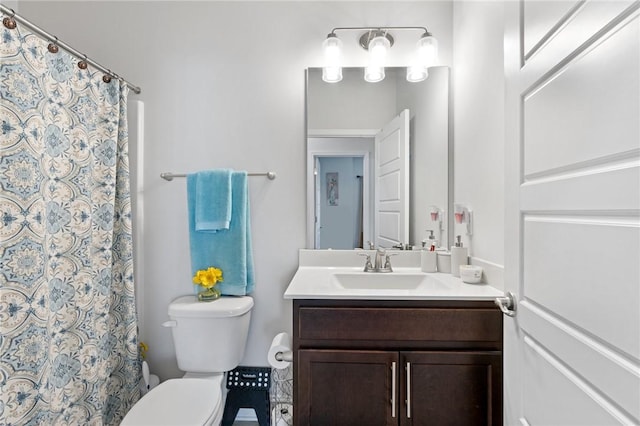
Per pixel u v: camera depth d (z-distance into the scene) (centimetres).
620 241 59
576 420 71
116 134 165
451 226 185
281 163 188
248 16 188
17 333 117
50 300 133
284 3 188
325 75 178
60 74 137
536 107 87
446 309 128
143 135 188
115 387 171
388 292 132
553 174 80
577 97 70
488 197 143
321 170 189
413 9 187
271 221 189
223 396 170
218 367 165
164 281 189
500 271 132
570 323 73
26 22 122
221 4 188
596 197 64
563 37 75
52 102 134
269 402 179
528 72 91
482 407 127
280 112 188
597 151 64
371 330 129
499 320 127
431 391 128
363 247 189
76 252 144
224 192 175
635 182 55
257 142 188
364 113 188
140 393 176
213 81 188
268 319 189
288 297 129
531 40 90
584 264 68
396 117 188
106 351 160
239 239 179
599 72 64
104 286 159
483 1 147
